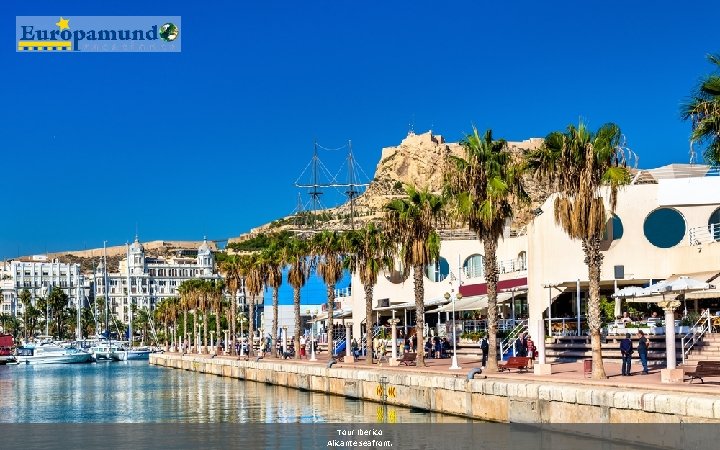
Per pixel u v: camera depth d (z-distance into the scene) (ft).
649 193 205.26
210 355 381.40
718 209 205.05
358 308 313.53
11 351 609.42
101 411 177.58
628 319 185.57
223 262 370.73
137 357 600.80
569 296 223.51
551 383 117.50
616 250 205.05
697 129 93.76
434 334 264.31
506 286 238.89
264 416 150.92
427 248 181.16
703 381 109.50
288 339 408.46
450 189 157.79
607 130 130.11
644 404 94.07
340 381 183.52
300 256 271.08
